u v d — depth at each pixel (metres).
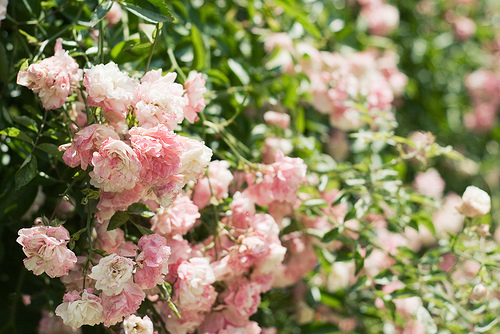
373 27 1.34
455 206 0.94
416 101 1.53
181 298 0.82
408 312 1.03
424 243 1.27
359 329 1.11
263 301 1.00
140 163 0.74
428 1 1.60
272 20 1.09
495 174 1.69
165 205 0.76
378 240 1.08
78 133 0.76
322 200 0.96
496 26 1.77
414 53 1.50
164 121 0.77
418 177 1.31
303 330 1.05
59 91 0.79
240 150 1.01
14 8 0.90
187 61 0.97
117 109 0.77
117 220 0.79
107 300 0.76
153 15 0.82
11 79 0.89
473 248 0.97
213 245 0.88
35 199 0.90
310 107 1.17
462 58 1.67
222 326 0.87
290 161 0.89
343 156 1.19
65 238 0.76
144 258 0.76
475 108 1.67
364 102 1.10
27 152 0.88
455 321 1.01
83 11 0.92
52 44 0.89
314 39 1.17
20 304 0.94
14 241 0.94
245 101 0.99
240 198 0.89
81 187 0.84
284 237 1.01
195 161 0.78
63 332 0.92
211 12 1.05
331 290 1.07
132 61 0.90
